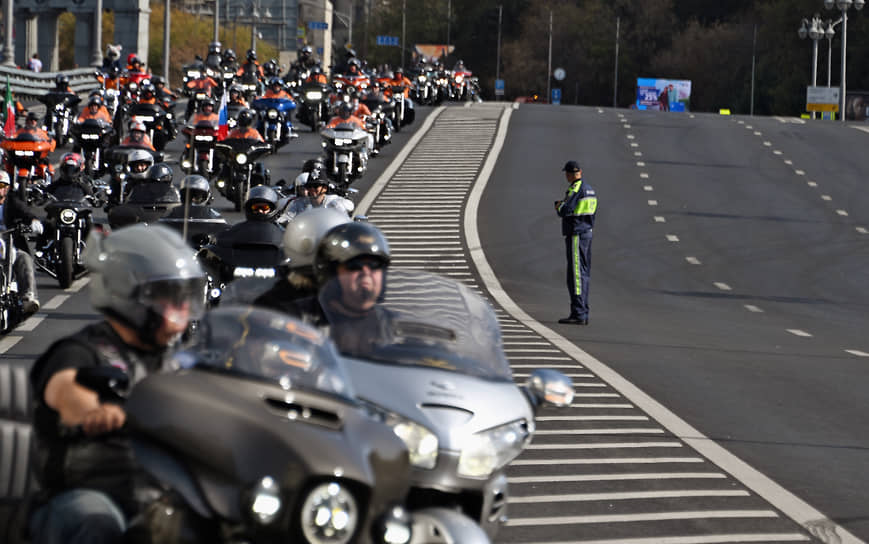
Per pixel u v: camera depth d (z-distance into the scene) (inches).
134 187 2549.2
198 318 653.9
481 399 841.5
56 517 592.1
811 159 6166.3
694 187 5191.9
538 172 5344.5
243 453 560.4
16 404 646.5
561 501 1134.4
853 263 3843.5
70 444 613.3
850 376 2028.8
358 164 4564.5
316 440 566.9
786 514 1122.0
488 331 924.0
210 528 557.6
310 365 632.4
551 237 3969.0
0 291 1886.1
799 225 4471.0
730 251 3954.2
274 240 1760.6
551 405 879.1
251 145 3828.7
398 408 821.2
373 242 898.1
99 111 4468.5
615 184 5172.2
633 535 1029.8
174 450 572.4
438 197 4591.5
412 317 915.4
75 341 627.2
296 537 550.0
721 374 1964.8
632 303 3024.1
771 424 1574.8
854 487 1255.5
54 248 2546.8
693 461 1327.5
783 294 3312.0
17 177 3523.6
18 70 7308.1
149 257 631.8
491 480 829.2
